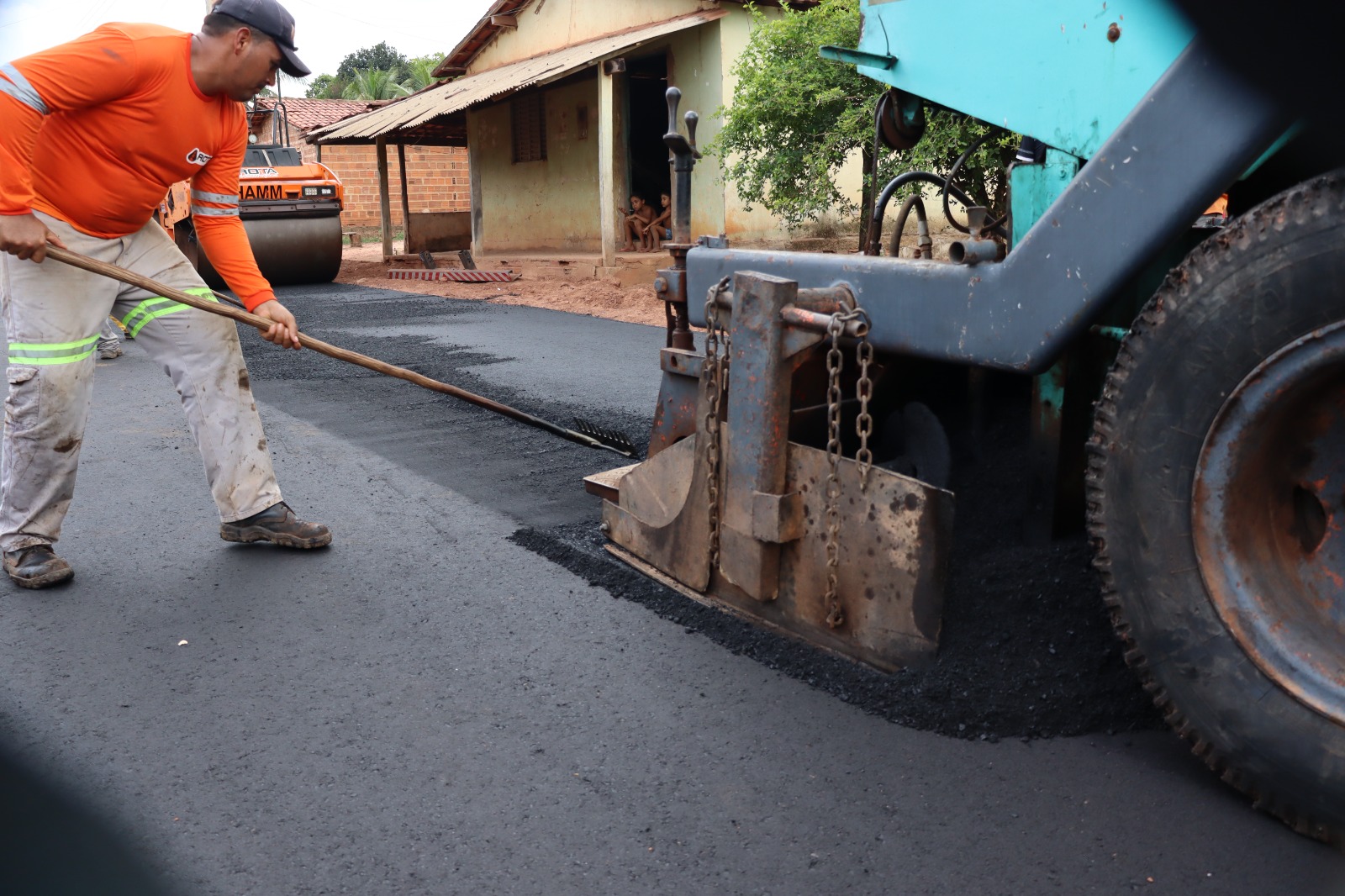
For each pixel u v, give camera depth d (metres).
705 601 3.01
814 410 3.03
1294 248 1.77
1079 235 2.12
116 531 3.84
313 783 2.16
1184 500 1.97
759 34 10.94
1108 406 2.09
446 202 31.09
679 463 3.08
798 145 10.90
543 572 3.37
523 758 2.25
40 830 1.99
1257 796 1.97
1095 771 2.15
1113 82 2.17
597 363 7.54
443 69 19.78
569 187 17.58
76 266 3.14
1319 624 1.90
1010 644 2.50
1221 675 1.96
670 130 3.13
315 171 15.45
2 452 3.39
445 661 2.74
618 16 15.41
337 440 5.30
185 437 5.32
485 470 4.66
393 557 3.54
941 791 2.10
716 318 2.79
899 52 2.61
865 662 2.59
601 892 1.80
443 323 10.21
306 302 12.76
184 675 2.67
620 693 2.54
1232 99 1.86
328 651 2.80
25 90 2.84
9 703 2.52
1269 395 1.83
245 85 3.24
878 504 2.49
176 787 2.15
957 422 3.26
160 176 3.24
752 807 2.05
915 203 3.11
